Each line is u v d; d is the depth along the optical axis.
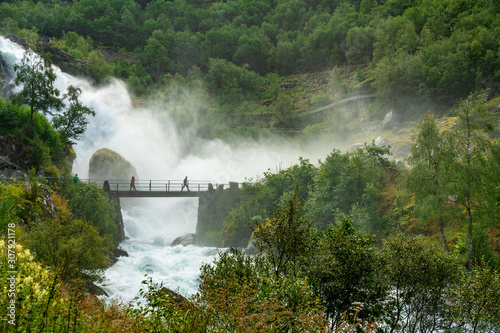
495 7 129.12
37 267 9.38
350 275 15.43
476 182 29.97
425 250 17.73
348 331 10.59
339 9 194.88
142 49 180.12
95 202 40.59
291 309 11.43
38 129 49.88
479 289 16.86
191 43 180.38
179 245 48.88
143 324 9.55
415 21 147.12
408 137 82.44
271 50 182.75
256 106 149.12
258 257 14.70
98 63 129.00
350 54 159.25
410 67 109.00
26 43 104.69
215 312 9.93
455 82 102.25
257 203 49.22
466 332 17.33
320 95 138.62
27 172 43.34
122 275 32.91
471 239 29.64
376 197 41.56
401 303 17.88
